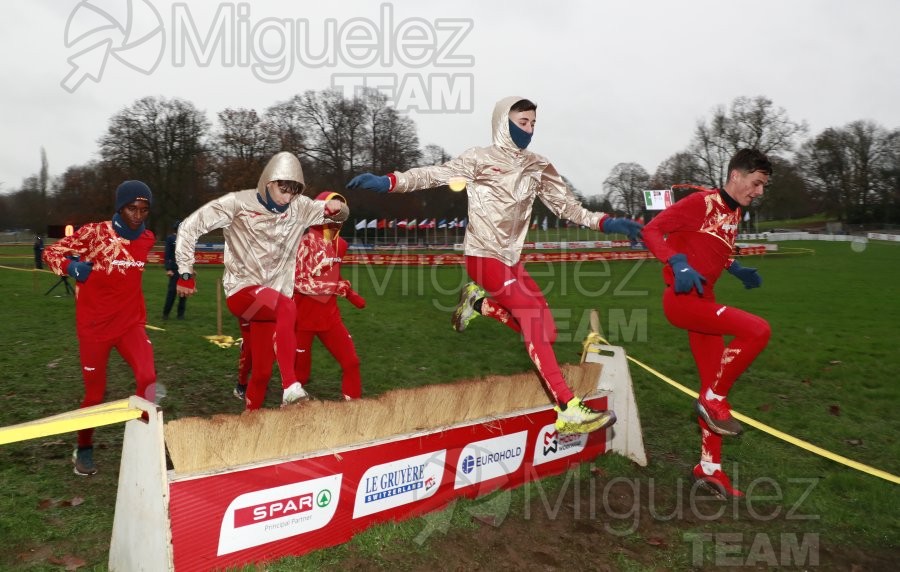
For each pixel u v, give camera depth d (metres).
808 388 8.46
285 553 3.46
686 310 4.80
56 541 3.66
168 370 8.27
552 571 3.60
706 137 63.53
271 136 39.06
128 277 4.56
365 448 3.79
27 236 60.69
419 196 44.22
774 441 6.29
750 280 5.27
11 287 18.48
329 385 7.97
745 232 69.94
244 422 3.42
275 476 3.40
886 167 70.25
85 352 4.56
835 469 5.56
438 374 8.61
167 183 41.12
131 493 3.18
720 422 4.81
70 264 4.33
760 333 4.48
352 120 42.22
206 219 4.50
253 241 4.67
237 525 3.26
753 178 4.58
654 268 31.53
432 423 4.30
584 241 47.44
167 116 40.53
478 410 4.58
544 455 4.94
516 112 4.11
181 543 3.07
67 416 3.38
